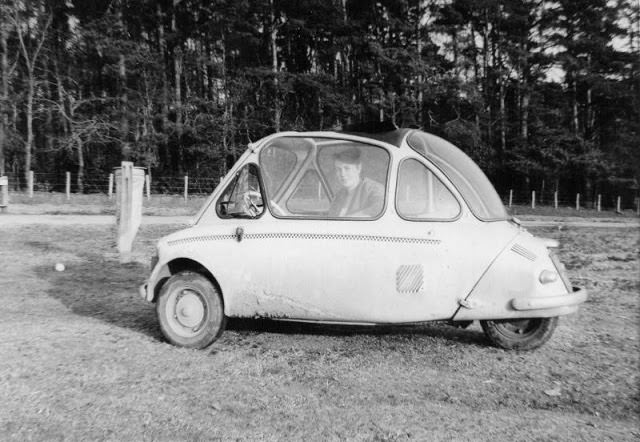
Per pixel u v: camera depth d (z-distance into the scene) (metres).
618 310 6.97
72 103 36.34
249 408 3.60
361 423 3.40
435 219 4.73
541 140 47.03
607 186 50.38
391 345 5.11
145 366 4.39
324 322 4.82
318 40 48.88
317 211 4.85
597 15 49.69
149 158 36.94
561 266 4.86
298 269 4.70
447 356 4.82
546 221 27.81
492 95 50.44
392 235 4.65
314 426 3.35
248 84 40.81
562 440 3.25
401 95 43.84
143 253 11.26
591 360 4.80
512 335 4.99
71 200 24.91
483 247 4.62
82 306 6.65
